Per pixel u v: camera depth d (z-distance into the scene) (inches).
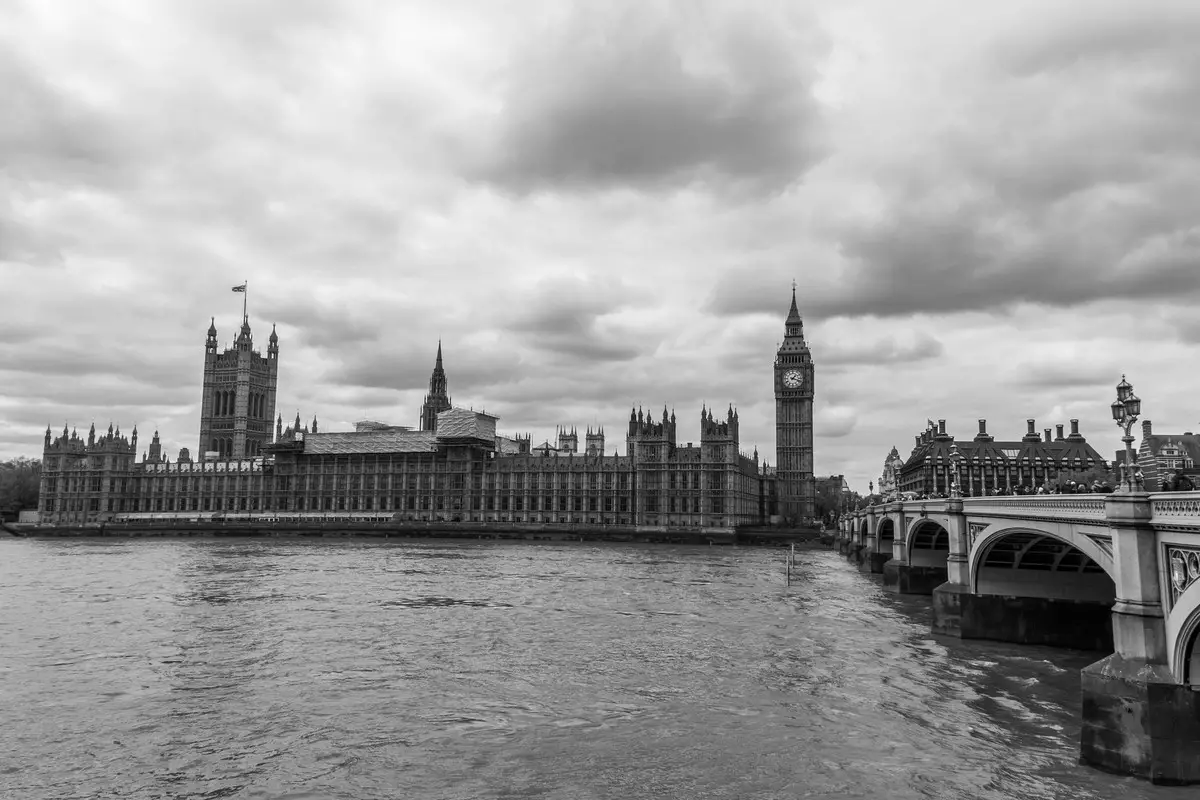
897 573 3521.2
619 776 1294.3
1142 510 1248.8
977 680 1875.0
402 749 1422.2
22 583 3777.1
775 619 2760.8
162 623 2620.6
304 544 7229.3
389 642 2316.7
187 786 1267.2
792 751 1397.6
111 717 1603.1
